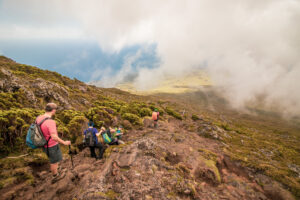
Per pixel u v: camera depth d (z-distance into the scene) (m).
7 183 3.58
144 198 3.59
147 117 15.53
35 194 3.59
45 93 13.08
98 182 4.10
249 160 7.82
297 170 8.55
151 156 5.84
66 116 9.58
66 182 4.12
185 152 7.59
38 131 3.57
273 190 5.55
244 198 4.95
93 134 5.84
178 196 3.93
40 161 4.83
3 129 4.88
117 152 5.74
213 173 5.79
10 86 10.20
